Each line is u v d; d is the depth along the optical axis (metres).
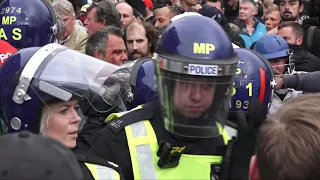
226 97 1.77
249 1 5.86
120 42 3.48
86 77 1.88
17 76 1.79
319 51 4.81
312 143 1.15
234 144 1.80
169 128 1.81
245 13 5.86
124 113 2.07
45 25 2.88
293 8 5.14
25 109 1.78
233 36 4.72
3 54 2.54
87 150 2.08
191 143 1.86
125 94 2.40
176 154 1.82
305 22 4.95
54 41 2.97
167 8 5.00
